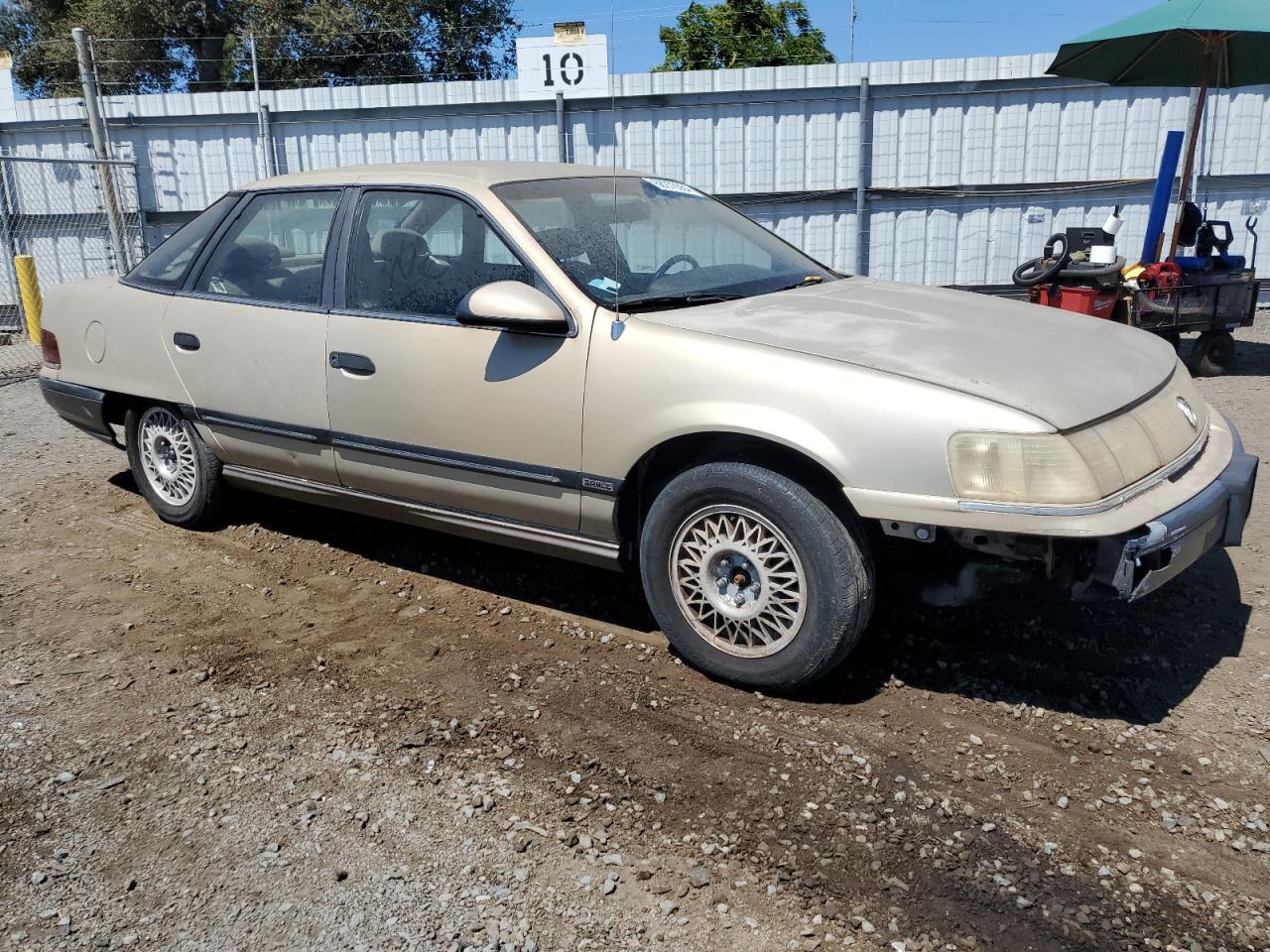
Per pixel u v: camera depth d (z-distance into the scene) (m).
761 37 22.77
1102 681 3.53
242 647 3.94
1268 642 3.81
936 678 3.56
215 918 2.49
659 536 3.56
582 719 3.35
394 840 2.76
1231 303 8.59
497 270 3.88
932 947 2.34
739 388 3.28
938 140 12.11
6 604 4.36
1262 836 2.73
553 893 2.54
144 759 3.18
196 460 4.96
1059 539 3.02
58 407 5.48
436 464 4.00
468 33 25.08
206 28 27.31
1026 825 2.77
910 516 3.04
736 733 3.24
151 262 5.11
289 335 4.34
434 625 4.11
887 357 3.25
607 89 9.34
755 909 2.48
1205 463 3.42
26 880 2.63
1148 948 2.33
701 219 4.58
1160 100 11.65
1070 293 8.21
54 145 13.66
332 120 13.10
